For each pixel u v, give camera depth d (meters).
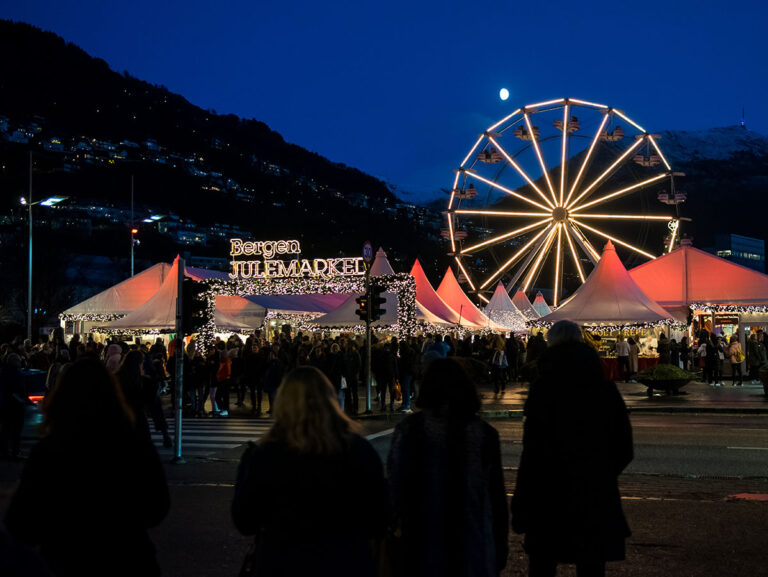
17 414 13.37
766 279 37.03
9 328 59.84
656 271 38.84
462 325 40.81
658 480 10.81
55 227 104.12
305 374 3.80
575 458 4.77
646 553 7.00
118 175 196.62
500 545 4.38
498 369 26.31
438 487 4.24
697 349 33.78
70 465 3.62
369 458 3.77
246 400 26.73
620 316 33.47
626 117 47.19
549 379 4.96
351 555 3.63
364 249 21.77
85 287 85.56
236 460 13.38
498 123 50.28
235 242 35.88
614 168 47.97
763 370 24.23
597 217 48.16
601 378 4.95
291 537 3.59
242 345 27.73
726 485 10.41
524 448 4.98
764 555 6.93
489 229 68.44
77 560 3.58
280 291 35.16
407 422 4.42
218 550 7.30
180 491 10.36
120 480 3.67
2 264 75.75
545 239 49.25
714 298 37.12
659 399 23.33
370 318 21.69
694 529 7.88
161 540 7.67
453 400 4.36
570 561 4.71
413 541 4.23
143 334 40.03
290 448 3.67
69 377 3.78
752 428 16.91
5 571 2.27
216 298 44.50
